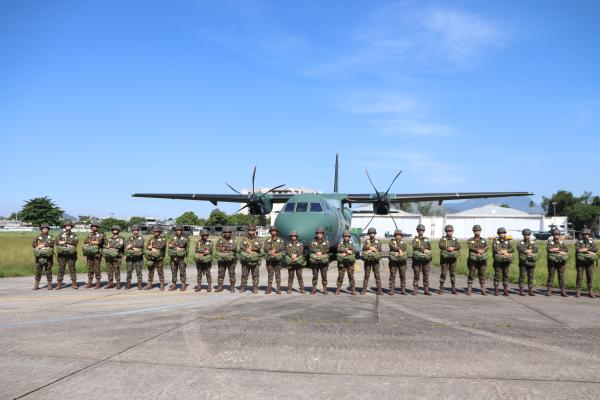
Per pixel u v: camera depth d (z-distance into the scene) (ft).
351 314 31.65
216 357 21.03
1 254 80.33
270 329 26.66
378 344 23.41
